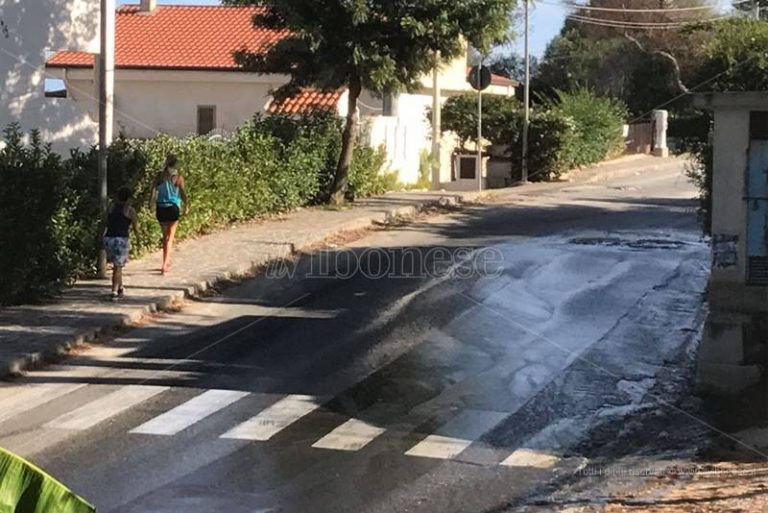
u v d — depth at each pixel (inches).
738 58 556.7
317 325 510.3
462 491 294.4
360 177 1007.6
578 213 951.6
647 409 384.8
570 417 374.0
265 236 748.6
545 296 579.2
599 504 281.7
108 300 543.5
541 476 309.7
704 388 400.8
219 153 778.2
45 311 518.0
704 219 546.3
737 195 392.2
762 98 382.0
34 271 542.3
